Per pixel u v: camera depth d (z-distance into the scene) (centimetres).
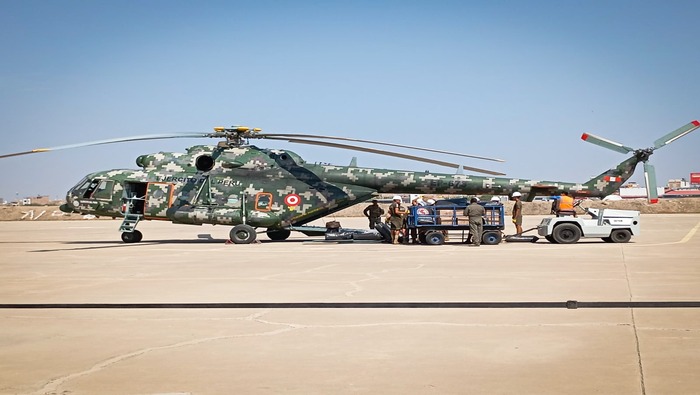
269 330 738
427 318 798
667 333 689
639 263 1456
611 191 2320
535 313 820
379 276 1252
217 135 2347
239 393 502
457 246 2148
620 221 2214
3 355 629
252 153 2436
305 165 2447
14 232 3775
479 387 510
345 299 951
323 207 2414
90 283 1179
